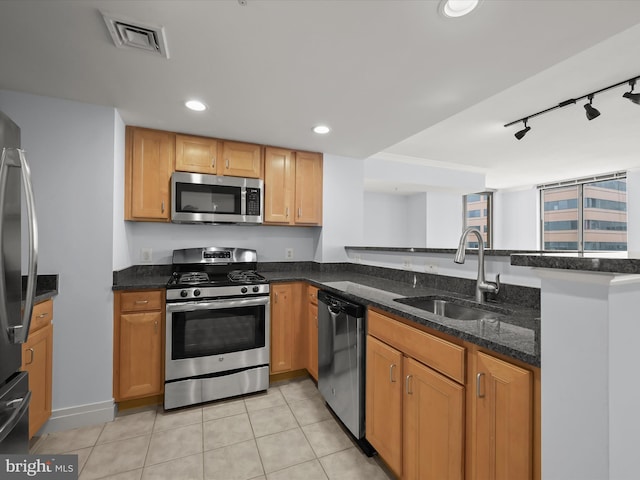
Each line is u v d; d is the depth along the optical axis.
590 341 0.67
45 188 1.90
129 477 1.52
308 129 2.42
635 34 1.64
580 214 5.48
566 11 1.15
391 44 1.37
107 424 1.96
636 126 3.03
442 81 1.68
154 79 1.69
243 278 2.56
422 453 1.28
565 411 0.72
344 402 1.86
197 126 2.36
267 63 1.53
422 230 5.44
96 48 1.42
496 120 2.91
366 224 5.52
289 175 2.90
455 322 1.20
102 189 2.01
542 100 2.48
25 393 1.14
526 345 0.93
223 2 1.14
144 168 2.38
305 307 2.62
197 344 2.20
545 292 0.77
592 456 0.67
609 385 0.64
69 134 1.94
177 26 1.26
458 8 1.14
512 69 1.55
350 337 1.80
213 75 1.64
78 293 1.95
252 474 1.54
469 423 1.08
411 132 2.47
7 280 1.05
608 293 0.64
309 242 3.34
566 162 4.40
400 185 4.67
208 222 2.57
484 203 6.70
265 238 3.15
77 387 1.93
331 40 1.35
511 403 0.92
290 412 2.11
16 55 1.47
